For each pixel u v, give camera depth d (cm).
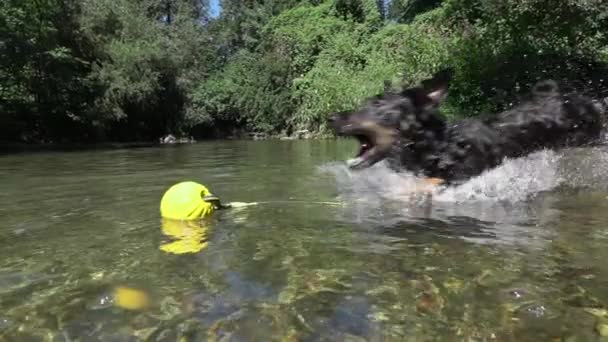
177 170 807
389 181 541
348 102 2088
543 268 280
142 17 3075
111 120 2747
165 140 2925
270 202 477
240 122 3425
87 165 962
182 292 251
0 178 741
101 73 2591
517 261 293
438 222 388
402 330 212
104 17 2683
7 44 2061
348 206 452
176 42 3291
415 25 2369
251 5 4138
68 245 336
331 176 664
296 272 277
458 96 1373
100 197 530
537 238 339
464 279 265
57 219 420
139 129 3027
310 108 2547
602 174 523
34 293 253
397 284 259
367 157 514
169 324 218
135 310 232
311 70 2952
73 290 255
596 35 1395
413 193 504
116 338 207
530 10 1300
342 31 3067
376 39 2714
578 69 1320
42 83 2356
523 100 607
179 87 3147
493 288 253
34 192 581
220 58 4103
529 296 244
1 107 2311
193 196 416
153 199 509
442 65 1478
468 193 490
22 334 212
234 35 4128
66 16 2530
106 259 304
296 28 3219
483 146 524
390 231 363
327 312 228
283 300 241
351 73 2350
